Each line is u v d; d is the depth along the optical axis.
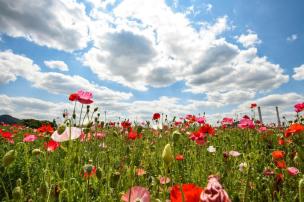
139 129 0.78
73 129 0.51
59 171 0.58
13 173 0.63
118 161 0.69
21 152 0.85
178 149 0.94
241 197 0.56
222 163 0.77
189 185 0.20
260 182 0.62
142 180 0.60
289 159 0.77
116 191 0.51
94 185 0.57
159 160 0.81
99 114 0.89
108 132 1.17
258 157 0.74
